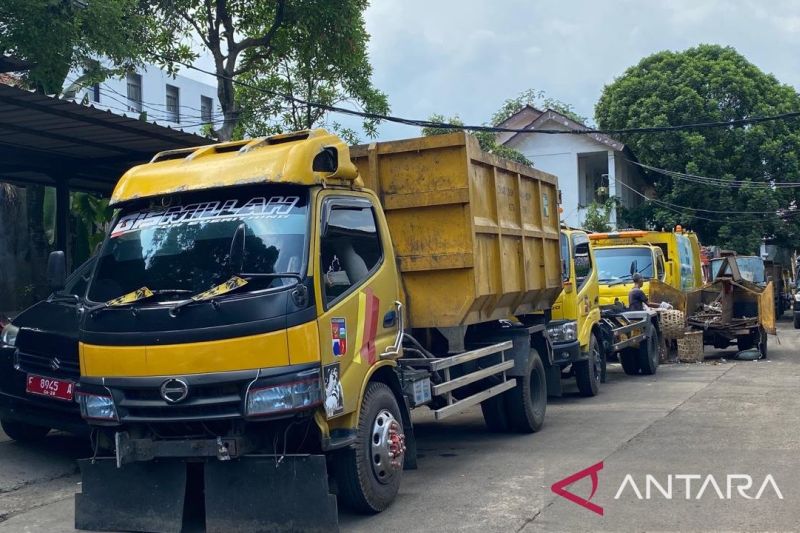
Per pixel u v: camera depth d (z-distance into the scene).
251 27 19.44
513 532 5.95
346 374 5.96
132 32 15.18
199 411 5.58
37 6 12.07
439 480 7.54
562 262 11.26
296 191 6.08
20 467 8.20
